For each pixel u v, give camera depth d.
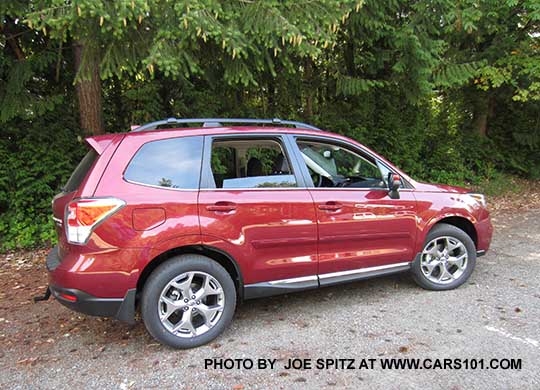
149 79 6.89
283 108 8.88
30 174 6.24
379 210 3.76
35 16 3.57
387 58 7.67
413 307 3.77
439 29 7.44
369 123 9.83
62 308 3.97
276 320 3.57
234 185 3.29
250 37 4.37
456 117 12.21
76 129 6.85
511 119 12.71
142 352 3.08
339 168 4.02
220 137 3.34
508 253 5.52
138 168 3.01
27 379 2.75
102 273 2.81
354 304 3.88
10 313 3.86
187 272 3.06
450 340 3.14
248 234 3.23
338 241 3.60
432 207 4.03
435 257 4.15
